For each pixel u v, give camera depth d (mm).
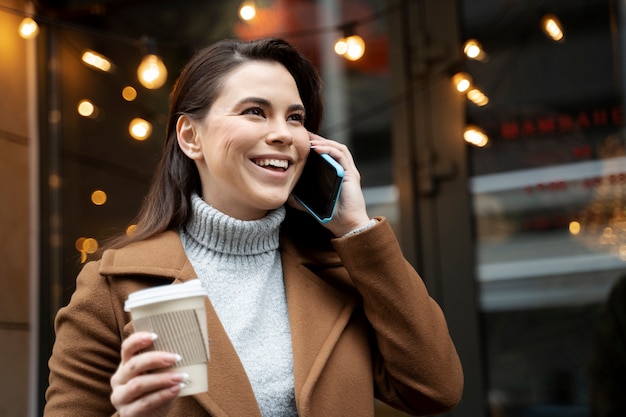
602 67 3939
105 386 1690
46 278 4168
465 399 3945
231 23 4387
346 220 1864
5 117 4059
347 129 4195
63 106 4402
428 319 1789
